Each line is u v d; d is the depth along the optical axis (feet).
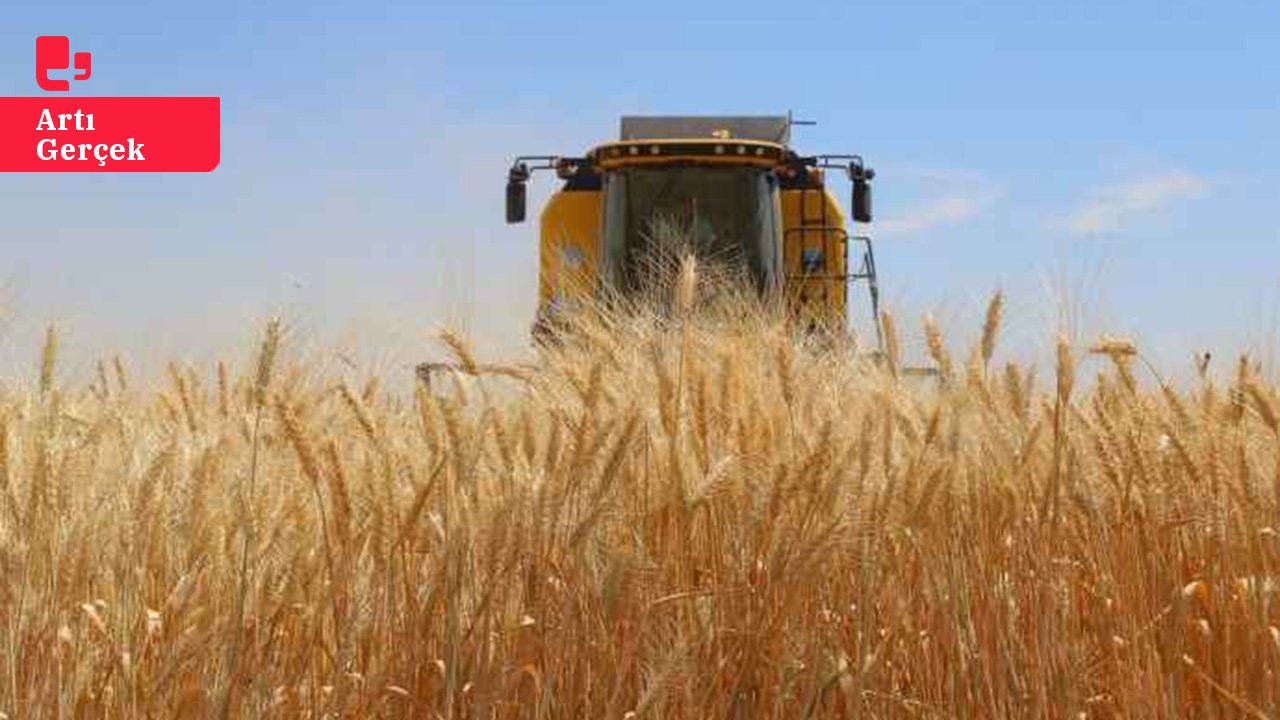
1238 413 14.30
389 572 12.13
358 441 13.21
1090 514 14.16
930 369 15.20
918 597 14.10
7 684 11.12
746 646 12.85
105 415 13.55
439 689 12.22
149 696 11.40
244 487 12.05
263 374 11.82
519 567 12.50
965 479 14.62
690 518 12.83
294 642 12.31
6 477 11.60
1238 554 14.23
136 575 11.75
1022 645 13.73
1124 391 15.23
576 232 49.24
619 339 15.29
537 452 13.09
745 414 13.82
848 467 13.04
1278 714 13.05
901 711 13.85
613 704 11.94
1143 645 13.96
